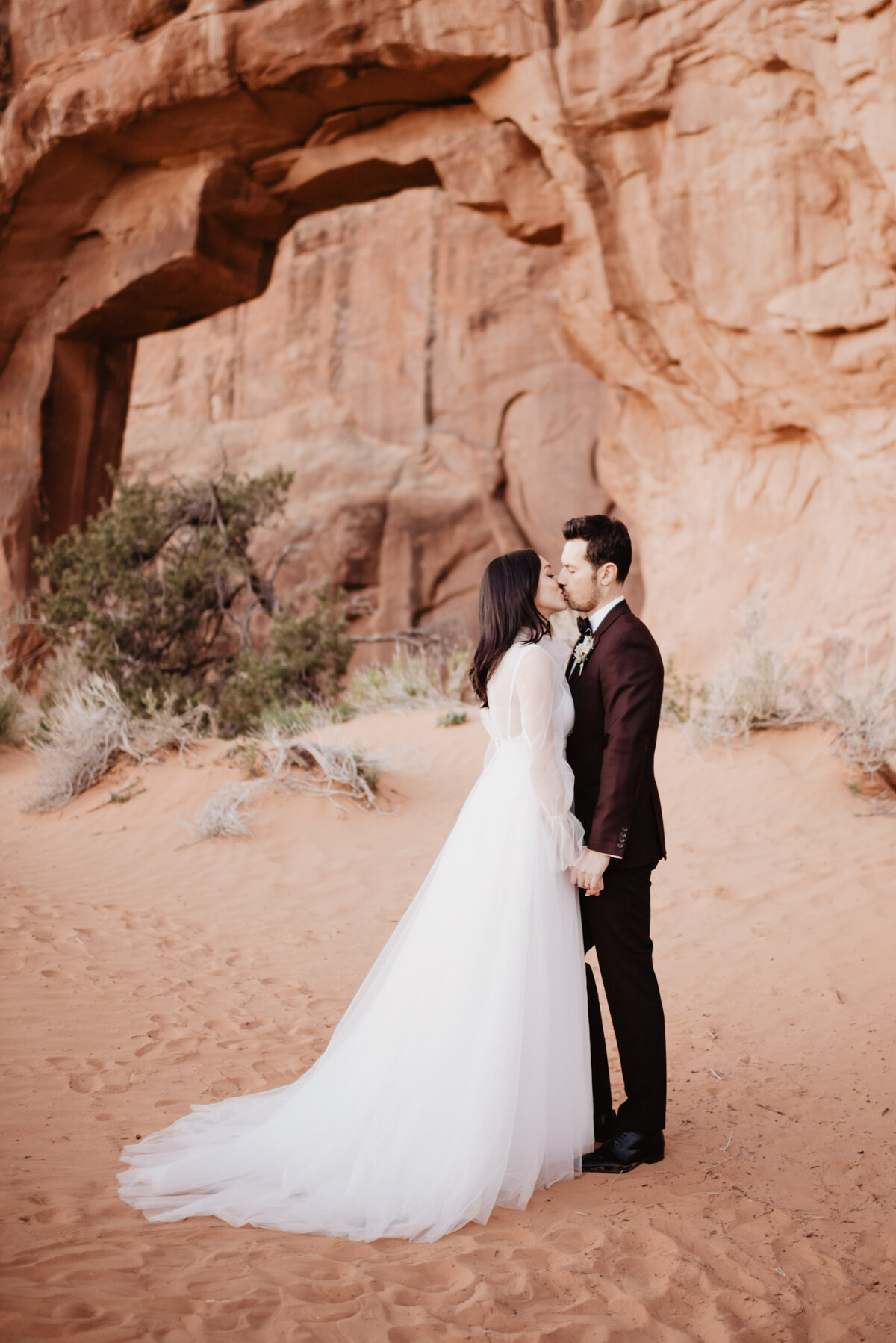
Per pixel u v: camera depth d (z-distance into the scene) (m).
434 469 23.34
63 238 16.72
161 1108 3.29
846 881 5.43
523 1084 2.71
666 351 14.12
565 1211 2.65
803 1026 3.87
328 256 24.81
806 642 12.30
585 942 3.09
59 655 13.20
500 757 2.96
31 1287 2.16
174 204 15.89
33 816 8.42
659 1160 2.94
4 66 15.88
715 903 5.34
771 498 14.06
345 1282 2.26
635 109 12.61
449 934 2.83
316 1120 2.88
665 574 15.44
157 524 13.98
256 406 25.25
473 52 13.13
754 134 11.94
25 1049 3.75
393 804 7.73
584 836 2.89
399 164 15.20
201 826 7.23
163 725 9.09
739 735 7.85
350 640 13.63
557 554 22.28
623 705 2.81
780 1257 2.42
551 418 22.64
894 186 10.70
